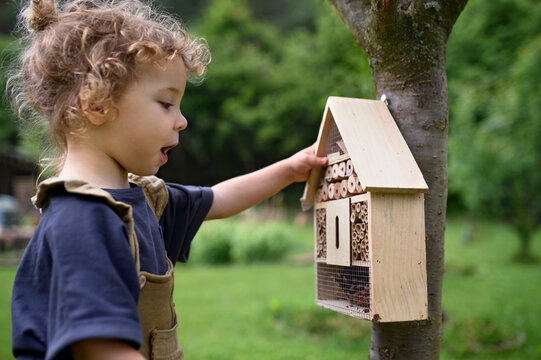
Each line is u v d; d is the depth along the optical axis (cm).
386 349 138
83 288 81
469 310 587
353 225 134
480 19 1518
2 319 536
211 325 531
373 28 141
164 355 107
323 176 158
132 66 99
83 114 100
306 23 2784
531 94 929
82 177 101
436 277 137
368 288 128
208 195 148
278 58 2692
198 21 2745
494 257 1098
